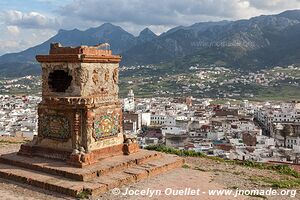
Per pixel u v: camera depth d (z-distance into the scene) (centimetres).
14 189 1742
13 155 2145
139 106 19688
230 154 7950
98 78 2109
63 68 2067
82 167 1881
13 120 14012
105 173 1877
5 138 3288
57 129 2064
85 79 2036
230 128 12300
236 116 15475
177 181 1923
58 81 2162
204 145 9319
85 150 1981
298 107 17475
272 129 12425
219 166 2338
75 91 2038
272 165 2467
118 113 2211
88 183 1739
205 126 12612
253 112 17738
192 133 11831
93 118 2022
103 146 2084
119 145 2188
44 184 1747
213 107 19000
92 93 2077
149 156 2178
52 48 2141
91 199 1622
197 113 16375
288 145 10719
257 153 8338
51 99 2042
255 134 11075
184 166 2252
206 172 2147
